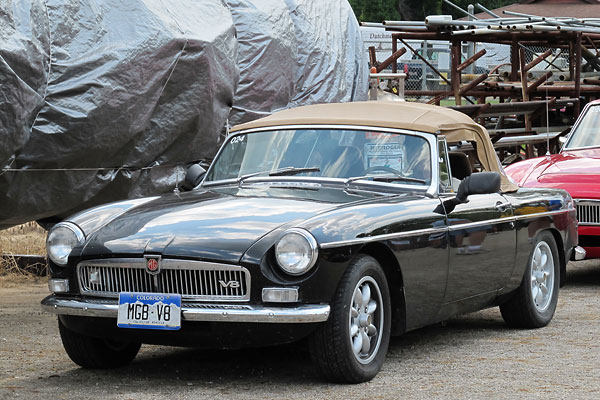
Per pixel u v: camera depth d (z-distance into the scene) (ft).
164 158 35.70
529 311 26.03
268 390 18.67
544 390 18.88
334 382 19.16
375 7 196.95
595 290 34.63
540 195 26.99
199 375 20.35
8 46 27.89
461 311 23.30
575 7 144.87
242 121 40.75
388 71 88.53
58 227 20.21
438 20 59.88
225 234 18.62
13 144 28.63
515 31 59.67
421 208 21.09
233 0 41.27
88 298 19.42
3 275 40.22
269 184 22.57
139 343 21.31
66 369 21.29
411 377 19.95
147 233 19.17
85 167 32.12
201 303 18.26
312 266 17.97
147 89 33.24
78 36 31.27
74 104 30.71
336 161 22.82
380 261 20.34
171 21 34.60
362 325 19.25
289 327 18.08
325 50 47.19
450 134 23.52
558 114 67.31
